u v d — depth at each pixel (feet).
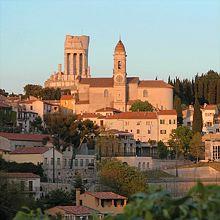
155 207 108.99
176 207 107.96
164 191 111.75
